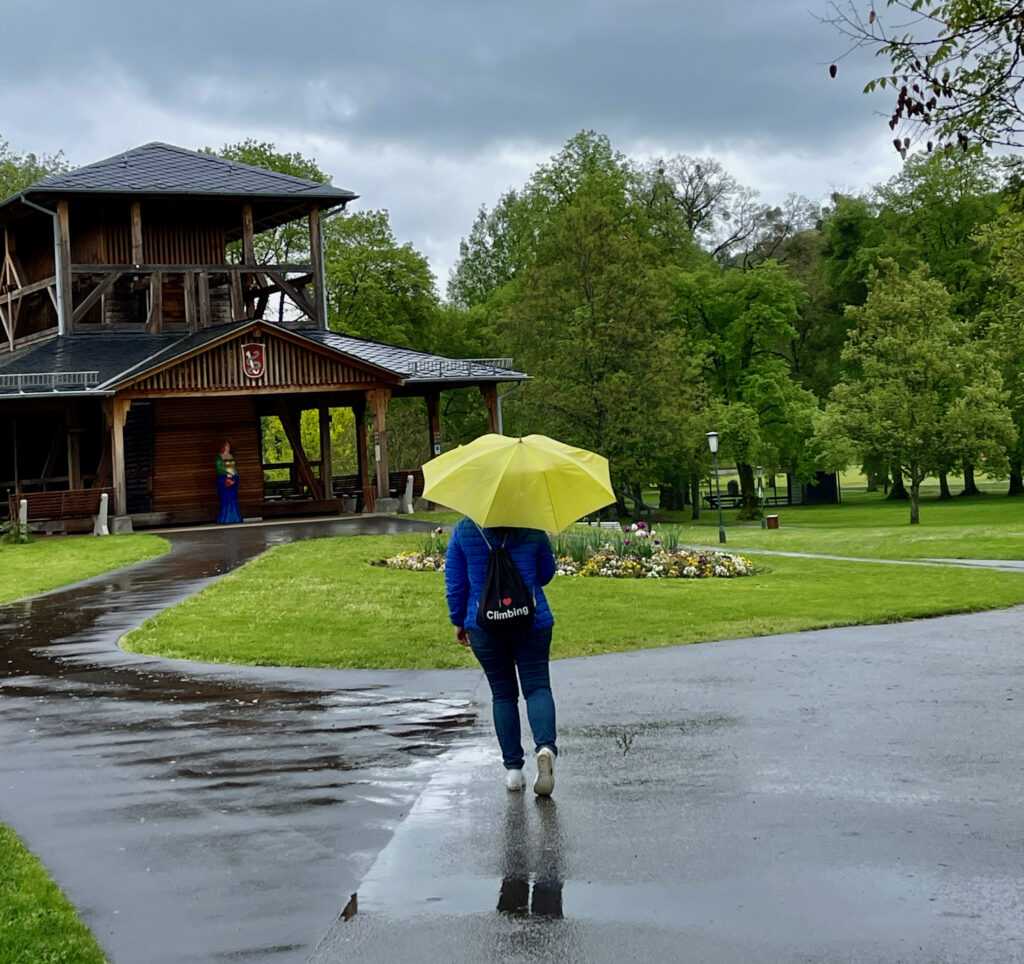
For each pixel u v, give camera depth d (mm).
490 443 7926
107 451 37875
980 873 5781
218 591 19641
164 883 6074
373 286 66750
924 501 75938
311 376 38125
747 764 8016
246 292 44562
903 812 6809
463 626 7773
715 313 66938
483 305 78875
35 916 5562
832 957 4887
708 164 75312
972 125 10109
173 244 43500
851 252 75812
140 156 43875
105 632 15797
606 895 5672
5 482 39719
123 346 39031
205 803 7520
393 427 62938
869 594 19031
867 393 51719
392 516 37156
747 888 5684
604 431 55656
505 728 7637
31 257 46188
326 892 5859
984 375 51625
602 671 12039
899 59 9969
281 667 12875
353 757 8648
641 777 7793
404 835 6727
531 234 70000
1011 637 13992
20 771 8508
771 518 47875
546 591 19281
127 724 10023
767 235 76250
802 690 10648
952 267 69000
